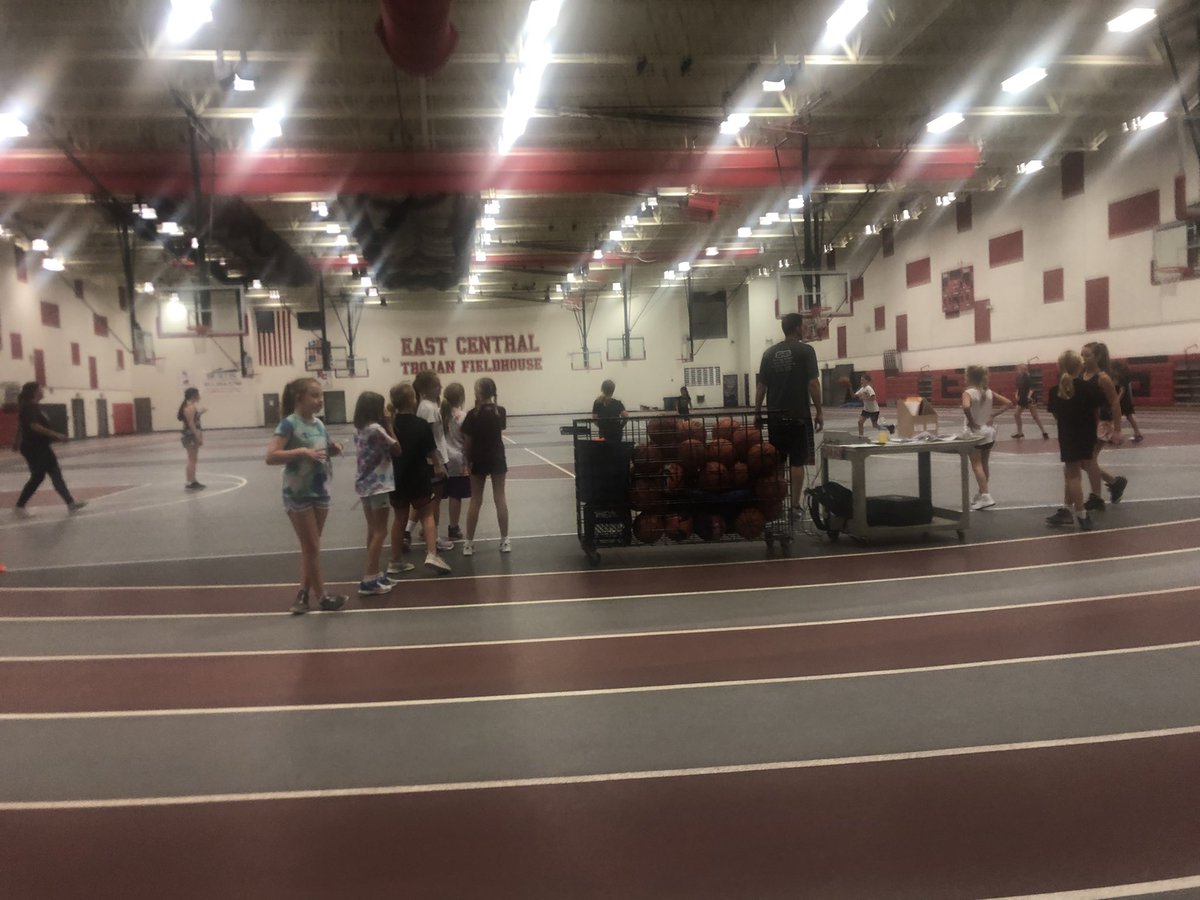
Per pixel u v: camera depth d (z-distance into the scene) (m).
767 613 5.96
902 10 16.69
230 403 49.31
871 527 8.20
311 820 3.24
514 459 20.48
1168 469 12.43
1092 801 3.17
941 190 31.22
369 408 6.80
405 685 4.73
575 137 23.44
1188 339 25.09
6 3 14.93
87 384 41.16
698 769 3.57
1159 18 17.52
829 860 2.84
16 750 3.97
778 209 31.52
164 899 2.74
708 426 8.14
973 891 2.64
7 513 12.68
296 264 36.28
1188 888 2.62
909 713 4.08
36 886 2.83
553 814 3.23
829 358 48.47
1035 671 4.58
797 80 19.70
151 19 15.28
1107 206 27.72
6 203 25.86
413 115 20.48
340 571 7.90
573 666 4.96
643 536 7.80
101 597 7.05
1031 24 17.59
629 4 15.98
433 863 2.91
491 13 15.92
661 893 2.69
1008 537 8.21
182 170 22.97
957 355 36.16
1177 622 5.32
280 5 15.26
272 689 4.73
